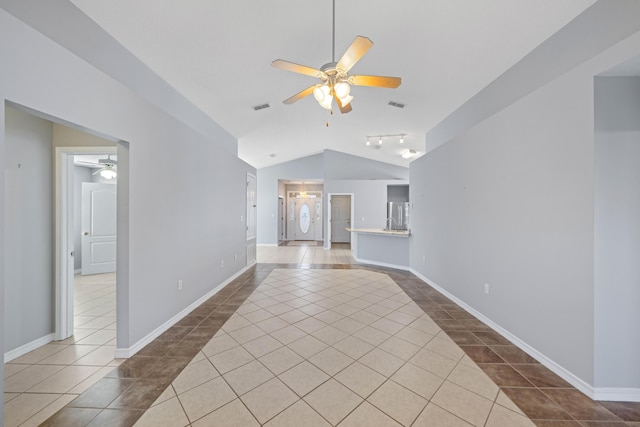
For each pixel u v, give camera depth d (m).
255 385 1.86
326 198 8.81
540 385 1.87
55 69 1.62
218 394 1.77
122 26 2.20
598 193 1.73
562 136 1.94
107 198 4.97
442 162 3.93
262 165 9.30
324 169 8.91
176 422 1.53
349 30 2.54
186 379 1.93
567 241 1.91
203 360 2.18
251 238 6.04
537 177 2.17
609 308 1.73
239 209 5.16
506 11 2.18
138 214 2.32
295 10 2.27
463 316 3.12
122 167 2.21
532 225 2.23
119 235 2.21
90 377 1.95
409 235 5.42
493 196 2.74
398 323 2.92
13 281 2.19
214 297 3.82
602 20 1.94
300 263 6.38
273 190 9.49
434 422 1.53
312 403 1.69
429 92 3.70
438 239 4.10
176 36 2.43
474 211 3.09
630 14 1.77
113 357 2.22
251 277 4.98
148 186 2.46
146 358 2.21
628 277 1.72
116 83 2.09
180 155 3.02
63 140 2.47
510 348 2.38
